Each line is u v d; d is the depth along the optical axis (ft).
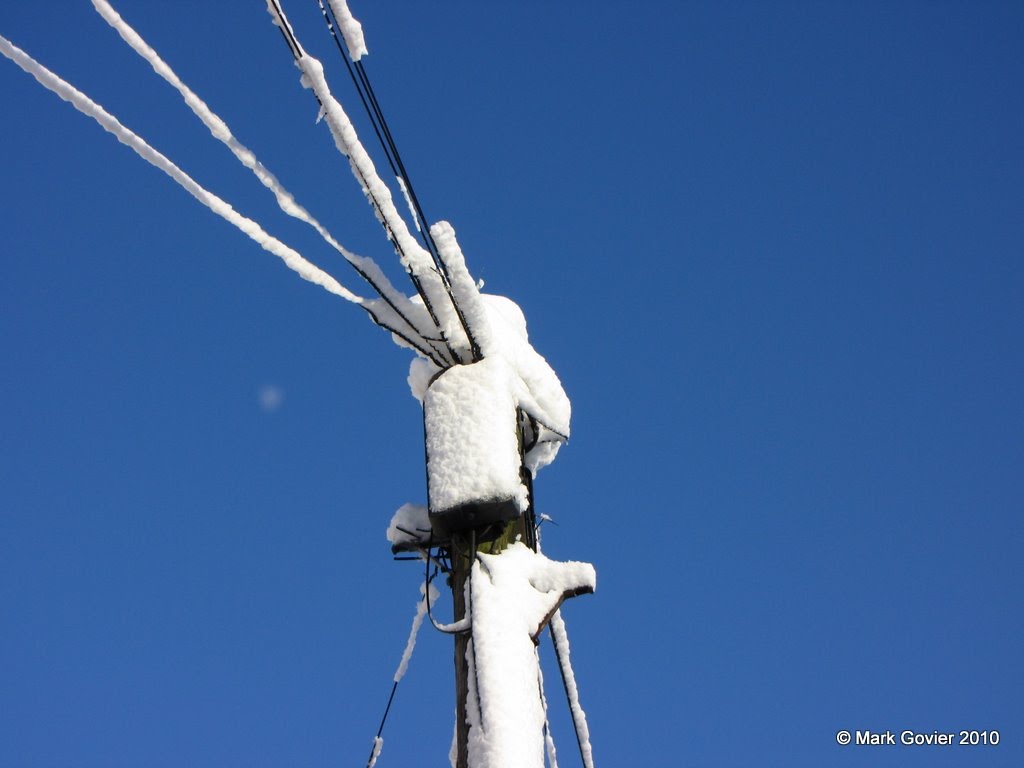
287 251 23.90
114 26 19.60
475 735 21.85
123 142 20.89
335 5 21.57
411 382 26.35
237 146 21.63
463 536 24.26
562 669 26.81
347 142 23.09
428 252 25.04
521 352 26.55
